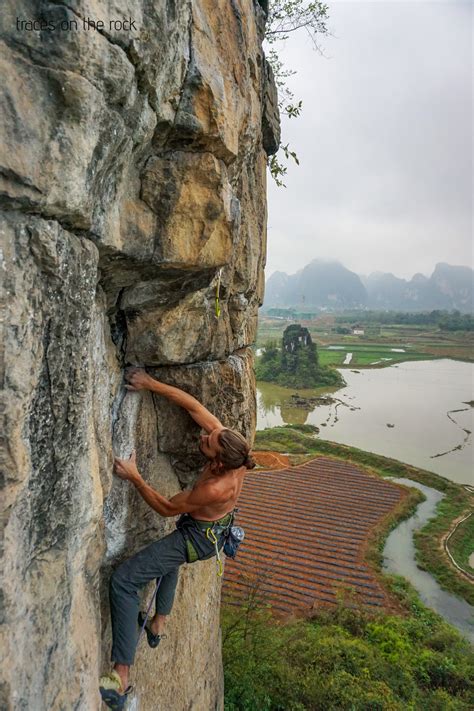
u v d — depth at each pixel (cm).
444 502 2338
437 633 1333
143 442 364
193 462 409
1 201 166
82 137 181
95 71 179
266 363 6372
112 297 300
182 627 462
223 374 425
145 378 348
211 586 546
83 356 215
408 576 1692
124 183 247
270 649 994
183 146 275
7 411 170
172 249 282
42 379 191
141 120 228
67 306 199
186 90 261
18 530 182
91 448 232
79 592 225
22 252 173
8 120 161
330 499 2131
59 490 207
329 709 929
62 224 195
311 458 2752
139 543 368
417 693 1077
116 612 310
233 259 401
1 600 169
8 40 161
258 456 2697
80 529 225
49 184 174
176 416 383
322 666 1057
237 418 454
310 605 1359
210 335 380
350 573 1570
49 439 198
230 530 334
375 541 1822
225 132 287
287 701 916
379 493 2259
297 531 1792
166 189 270
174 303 329
